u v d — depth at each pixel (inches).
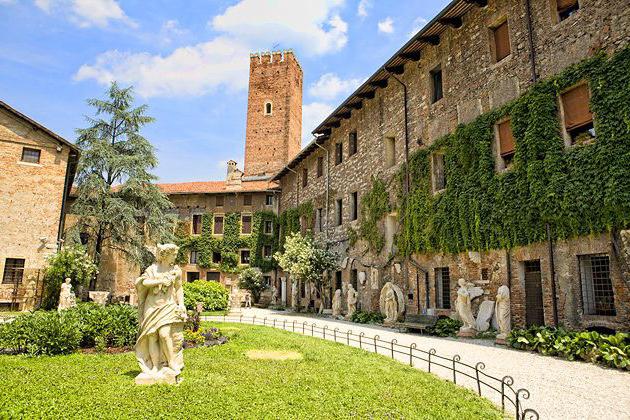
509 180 532.1
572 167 455.5
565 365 350.9
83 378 280.4
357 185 947.3
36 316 393.7
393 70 806.5
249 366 335.0
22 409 211.5
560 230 461.7
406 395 264.4
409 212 732.0
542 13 521.7
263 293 1370.6
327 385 282.0
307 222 1234.0
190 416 212.1
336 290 919.7
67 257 933.2
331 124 1073.5
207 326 637.9
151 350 277.4
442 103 681.6
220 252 1536.7
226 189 1557.6
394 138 833.5
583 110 463.2
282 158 1908.2
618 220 406.3
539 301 494.9
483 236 566.3
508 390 283.3
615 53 431.5
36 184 997.2
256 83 2007.9
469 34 638.5
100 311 429.4
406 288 724.7
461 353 414.9
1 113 989.8
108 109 1195.9
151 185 1198.3
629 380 298.8
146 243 1248.8
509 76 556.4
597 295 435.5
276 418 213.9
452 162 636.7
